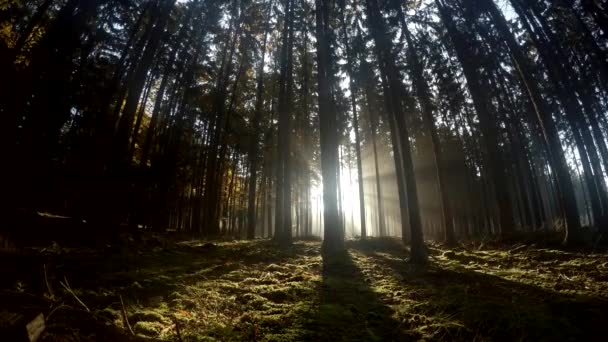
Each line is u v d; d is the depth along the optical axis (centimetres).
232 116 2589
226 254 1189
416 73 1647
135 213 1500
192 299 605
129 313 491
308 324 542
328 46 1492
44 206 1100
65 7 1051
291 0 1941
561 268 879
